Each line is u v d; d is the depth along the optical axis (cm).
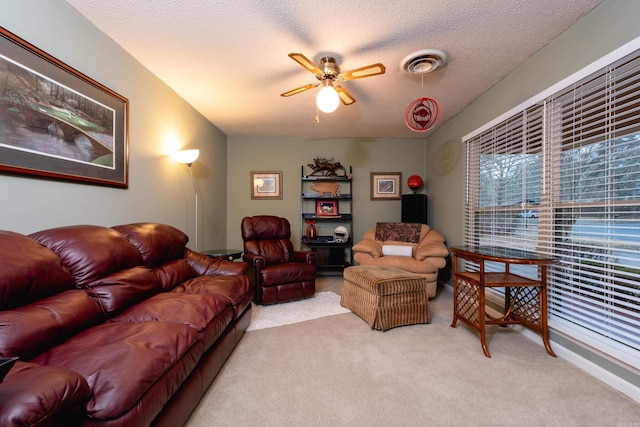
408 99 321
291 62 245
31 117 152
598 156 175
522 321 220
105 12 184
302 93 308
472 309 258
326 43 217
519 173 251
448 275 393
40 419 69
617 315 161
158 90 274
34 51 153
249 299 241
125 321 143
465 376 175
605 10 172
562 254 204
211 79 276
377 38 210
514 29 200
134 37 211
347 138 490
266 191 484
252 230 368
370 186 489
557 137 211
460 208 359
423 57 233
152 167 266
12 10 143
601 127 171
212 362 162
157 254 206
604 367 170
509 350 209
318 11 183
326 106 229
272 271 312
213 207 419
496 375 176
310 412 143
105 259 153
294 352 206
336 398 154
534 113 232
